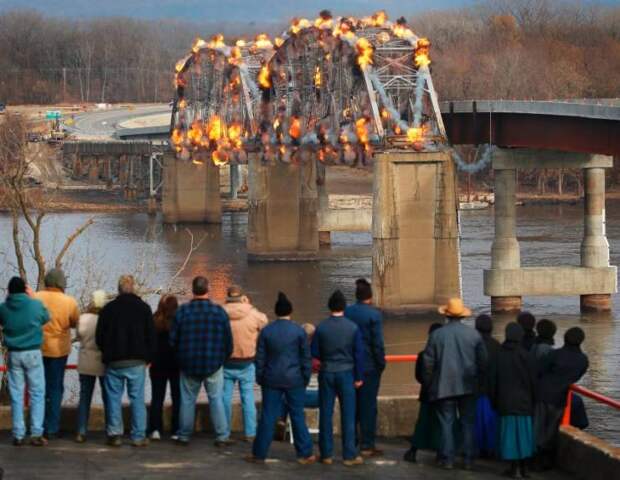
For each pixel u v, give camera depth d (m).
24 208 63.66
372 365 45.41
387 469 44.41
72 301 47.31
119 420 46.84
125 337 45.78
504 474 43.59
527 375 43.28
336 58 181.00
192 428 47.34
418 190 152.50
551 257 196.62
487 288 149.75
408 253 152.75
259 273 193.75
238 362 47.66
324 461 44.91
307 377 44.56
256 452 44.88
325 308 151.00
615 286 148.75
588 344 123.12
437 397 43.69
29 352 45.91
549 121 151.88
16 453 45.72
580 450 43.91
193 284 46.31
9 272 162.00
